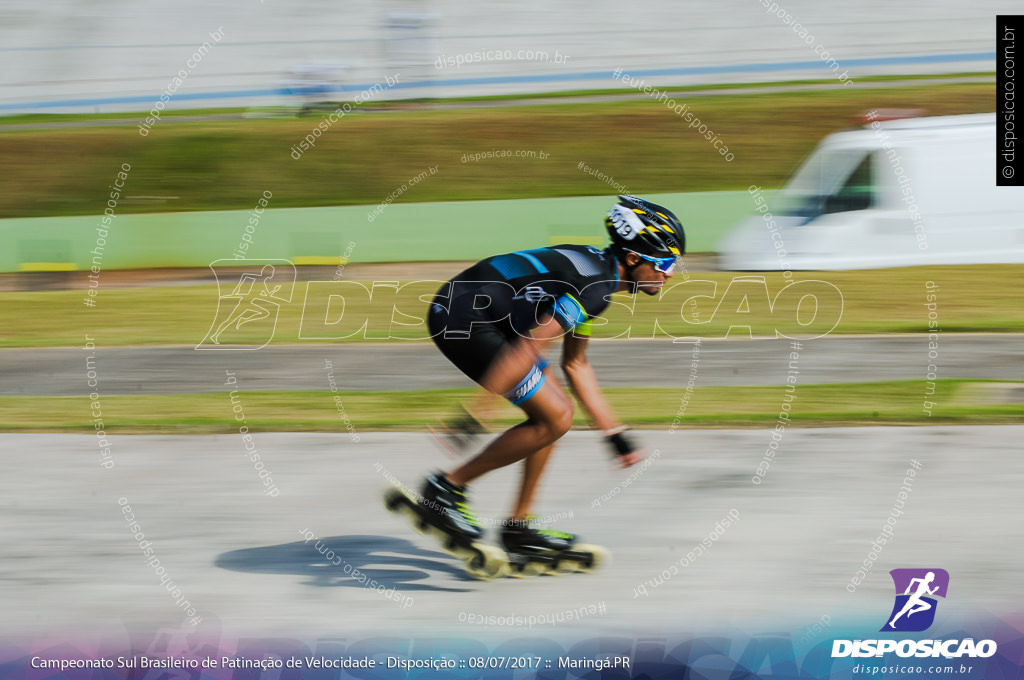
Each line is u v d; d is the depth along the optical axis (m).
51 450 6.49
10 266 17.06
